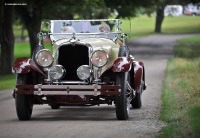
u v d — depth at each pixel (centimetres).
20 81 2688
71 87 2617
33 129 2392
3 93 3978
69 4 7288
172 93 3525
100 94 2603
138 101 3075
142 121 2616
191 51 8438
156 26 15088
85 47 2705
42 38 2983
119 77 2664
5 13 6116
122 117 2664
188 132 2136
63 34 3011
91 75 2683
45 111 3062
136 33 14900
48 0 6475
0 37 6150
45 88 2630
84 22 3047
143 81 3244
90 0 7175
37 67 2705
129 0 7888
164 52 8862
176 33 14538
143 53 8712
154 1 8600
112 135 2222
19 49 11250
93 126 2472
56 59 2719
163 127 2344
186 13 19288
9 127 2459
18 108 2669
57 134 2253
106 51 2769
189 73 4891
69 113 2981
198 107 2728
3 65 6138
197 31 14912
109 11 8438
